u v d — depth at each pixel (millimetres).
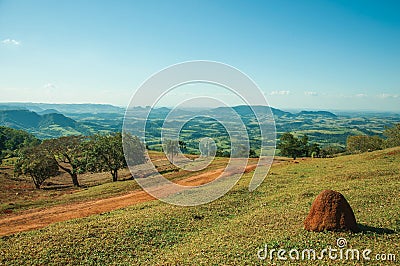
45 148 50250
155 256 14055
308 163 44062
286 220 16688
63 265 13289
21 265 13156
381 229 14414
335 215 14203
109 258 13953
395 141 71875
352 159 43688
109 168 48375
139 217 19281
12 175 57469
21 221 23969
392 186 22547
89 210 25953
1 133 89125
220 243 14289
